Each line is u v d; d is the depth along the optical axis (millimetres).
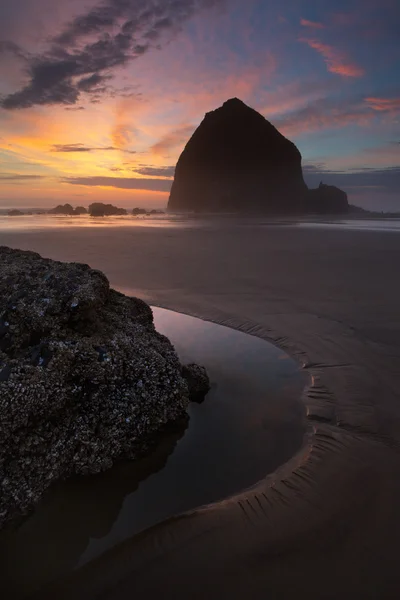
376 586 2244
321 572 2328
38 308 3766
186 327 7113
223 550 2486
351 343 6266
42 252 16656
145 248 18234
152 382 3762
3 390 2984
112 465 3246
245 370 5305
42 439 3014
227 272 12188
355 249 18078
